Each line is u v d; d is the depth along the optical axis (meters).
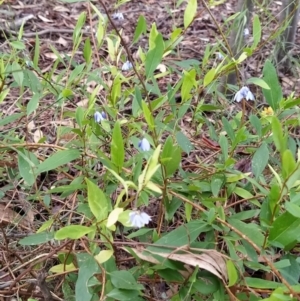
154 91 0.54
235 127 0.57
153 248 0.39
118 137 0.38
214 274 0.38
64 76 0.75
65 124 0.66
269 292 0.39
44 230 0.47
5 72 0.48
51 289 0.45
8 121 0.49
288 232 0.38
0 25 1.02
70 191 0.48
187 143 0.47
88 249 0.40
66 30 1.21
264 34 0.97
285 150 0.36
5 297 0.44
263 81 0.47
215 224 0.42
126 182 0.34
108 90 0.55
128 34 1.21
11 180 0.53
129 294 0.36
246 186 0.50
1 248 0.47
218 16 1.36
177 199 0.45
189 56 1.05
